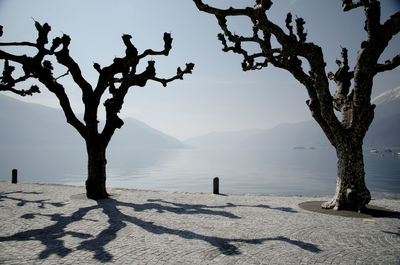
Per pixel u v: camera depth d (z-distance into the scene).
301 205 12.55
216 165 116.19
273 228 8.71
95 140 14.24
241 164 123.94
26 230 8.27
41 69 13.62
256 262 5.94
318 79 11.16
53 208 11.44
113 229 8.48
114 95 15.21
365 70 11.27
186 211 11.18
